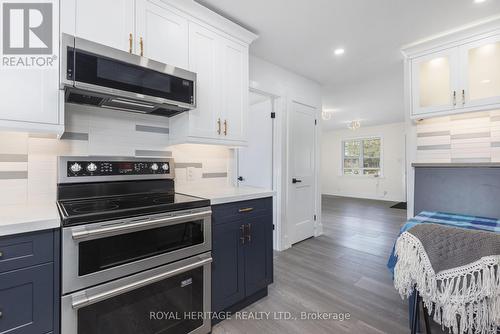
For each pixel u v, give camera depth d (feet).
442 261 3.76
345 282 7.41
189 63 5.82
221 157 7.88
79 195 4.99
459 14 6.58
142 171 5.82
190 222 4.92
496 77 6.77
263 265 6.57
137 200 5.03
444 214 6.86
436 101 7.81
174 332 4.67
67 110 5.13
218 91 6.44
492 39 6.79
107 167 5.34
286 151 10.53
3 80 3.72
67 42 3.92
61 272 3.45
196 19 5.97
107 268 3.81
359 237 11.93
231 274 5.77
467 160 7.68
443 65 7.70
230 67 6.75
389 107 17.01
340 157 27.81
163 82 5.05
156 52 5.26
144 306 4.27
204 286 5.16
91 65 4.14
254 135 11.20
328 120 21.88
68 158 4.91
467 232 3.73
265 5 6.26
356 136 26.40
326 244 10.89
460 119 7.81
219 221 5.52
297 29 7.37
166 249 4.55
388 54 9.04
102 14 4.59
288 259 9.19
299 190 11.23
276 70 10.03
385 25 7.14
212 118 6.30
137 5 5.02
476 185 7.24
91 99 4.83
